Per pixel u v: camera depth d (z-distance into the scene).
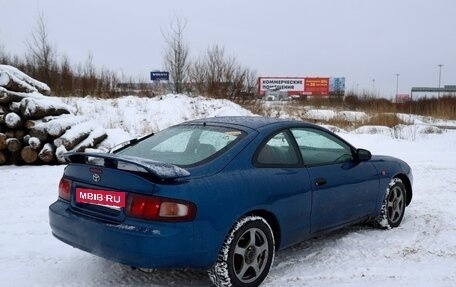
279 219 3.96
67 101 15.58
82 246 3.62
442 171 9.45
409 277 4.09
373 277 4.09
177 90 20.61
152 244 3.22
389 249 4.82
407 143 14.06
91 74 20.03
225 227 3.51
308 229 4.30
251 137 4.03
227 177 3.64
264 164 3.98
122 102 16.81
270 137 4.16
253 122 4.40
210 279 3.74
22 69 19.78
